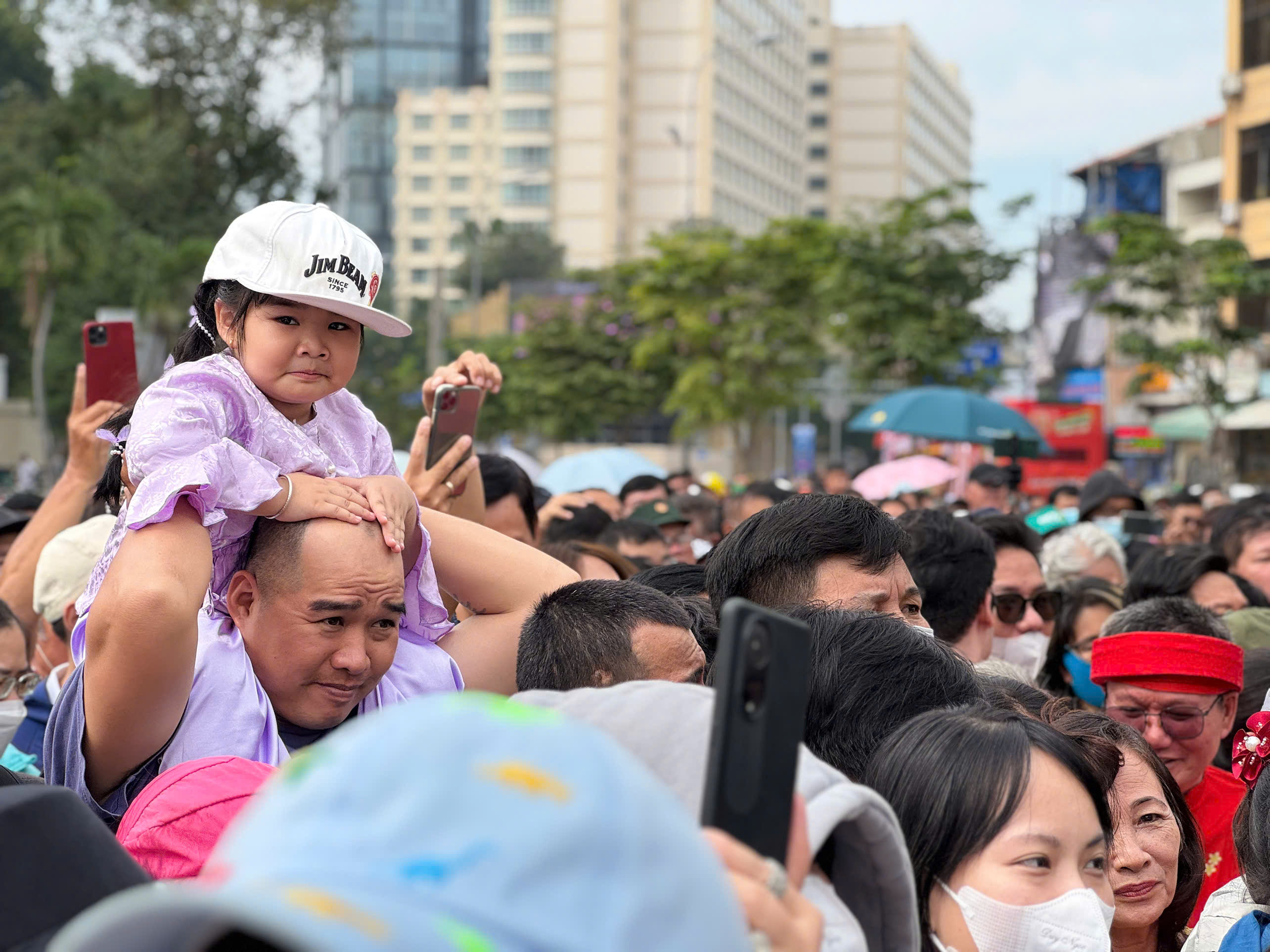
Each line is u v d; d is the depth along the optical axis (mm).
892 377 28656
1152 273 27797
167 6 40656
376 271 2971
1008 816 2109
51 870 1562
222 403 2783
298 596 2686
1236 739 3461
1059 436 32312
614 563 4766
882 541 3121
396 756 876
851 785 1601
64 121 45062
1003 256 28234
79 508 4855
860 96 127188
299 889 819
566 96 100250
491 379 3680
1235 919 3045
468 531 3270
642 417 45188
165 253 37219
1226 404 28547
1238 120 33719
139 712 2490
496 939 818
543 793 866
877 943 1678
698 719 1597
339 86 119312
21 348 53469
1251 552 6957
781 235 34250
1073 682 5301
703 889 905
